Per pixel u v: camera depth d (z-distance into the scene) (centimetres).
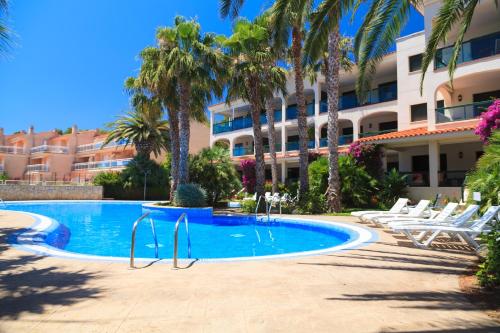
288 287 440
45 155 5056
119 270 527
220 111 3900
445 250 707
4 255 628
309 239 1104
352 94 2753
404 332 300
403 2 725
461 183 1784
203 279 477
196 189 1731
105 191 3178
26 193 2839
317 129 2870
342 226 1087
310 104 3022
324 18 687
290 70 2703
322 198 1602
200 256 850
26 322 322
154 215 1767
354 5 726
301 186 1681
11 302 379
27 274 500
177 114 2133
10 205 2416
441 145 2133
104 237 1150
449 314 343
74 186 3012
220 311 353
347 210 1689
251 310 356
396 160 2495
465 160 2039
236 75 1991
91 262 579
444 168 2116
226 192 2119
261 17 1809
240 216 1493
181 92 1830
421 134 1739
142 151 3469
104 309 358
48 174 4875
